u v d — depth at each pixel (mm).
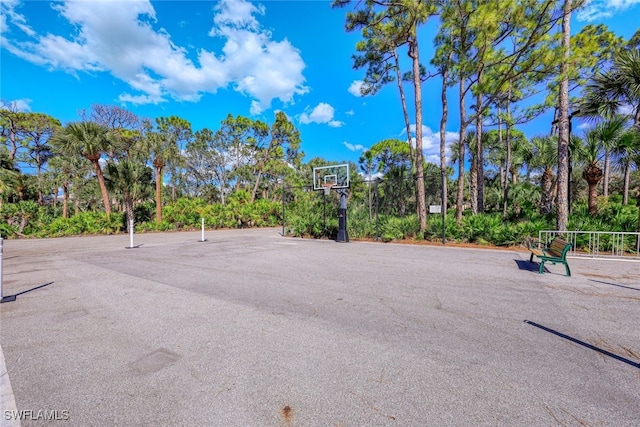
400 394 2035
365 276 5703
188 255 8570
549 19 8484
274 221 24672
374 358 2553
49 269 6598
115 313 3742
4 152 20375
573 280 5211
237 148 34688
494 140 22016
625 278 5312
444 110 12625
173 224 19828
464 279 5379
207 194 37781
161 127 32125
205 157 34469
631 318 3412
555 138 14172
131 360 2551
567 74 8539
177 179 35500
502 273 5832
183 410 1889
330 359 2541
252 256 8289
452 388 2098
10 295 4543
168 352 2693
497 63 9750
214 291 4734
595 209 11414
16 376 2307
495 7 8617
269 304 4070
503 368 2365
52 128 29031
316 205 16031
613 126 9680
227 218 22125
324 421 1776
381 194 18188
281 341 2906
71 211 28656
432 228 11141
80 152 16609
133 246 10852
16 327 3299
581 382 2154
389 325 3297
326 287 4930
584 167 12320
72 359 2574
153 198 23016
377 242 11539
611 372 2289
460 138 12367
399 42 11883
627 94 8156
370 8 12031
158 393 2076
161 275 5910
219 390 2104
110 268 6660
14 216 16172
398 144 27016
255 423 1763
